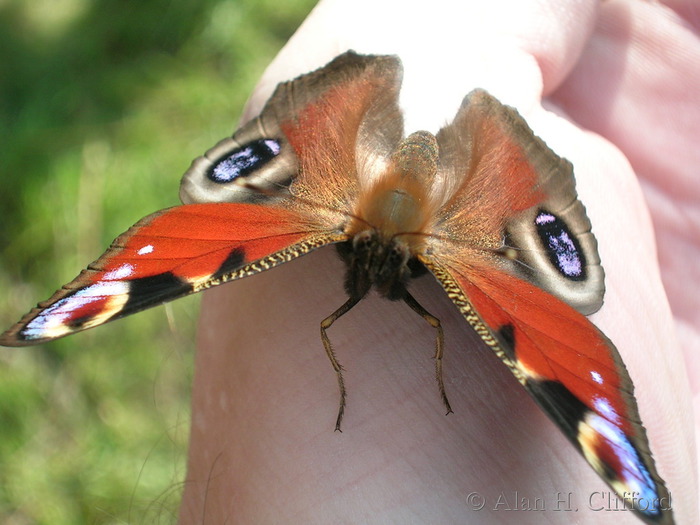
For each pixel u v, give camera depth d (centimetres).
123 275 11
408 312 12
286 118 13
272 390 12
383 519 11
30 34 28
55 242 22
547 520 11
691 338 15
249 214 12
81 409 19
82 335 20
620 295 13
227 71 26
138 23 27
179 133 24
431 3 14
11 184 23
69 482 19
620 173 14
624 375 11
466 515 11
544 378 11
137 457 19
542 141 13
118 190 23
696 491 12
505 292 12
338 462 11
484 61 14
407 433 11
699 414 14
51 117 25
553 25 14
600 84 15
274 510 11
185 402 19
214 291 13
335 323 12
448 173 13
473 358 12
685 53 14
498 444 11
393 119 13
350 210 13
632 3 15
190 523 12
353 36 14
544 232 12
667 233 15
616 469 10
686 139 15
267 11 27
